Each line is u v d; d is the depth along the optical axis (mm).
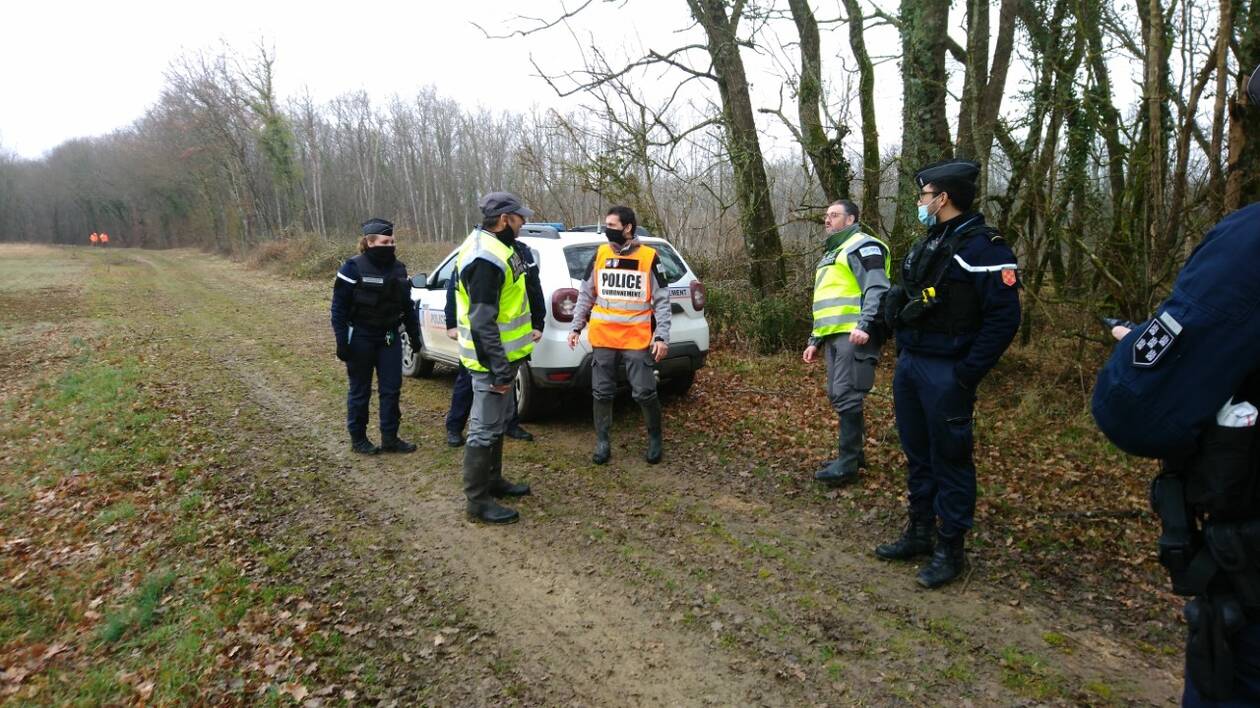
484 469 4234
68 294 18375
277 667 2924
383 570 3715
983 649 2885
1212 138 4879
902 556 3627
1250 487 1430
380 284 5332
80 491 4953
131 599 3562
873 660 2855
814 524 4105
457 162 46219
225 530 4207
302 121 42688
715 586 3471
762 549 3820
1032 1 6750
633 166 9977
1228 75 5246
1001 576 3418
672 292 6012
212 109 37500
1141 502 4102
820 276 4551
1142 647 2848
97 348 10219
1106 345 6555
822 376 7379
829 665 2840
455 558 3834
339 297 5309
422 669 2914
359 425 5504
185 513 4461
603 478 4895
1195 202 5266
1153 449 1498
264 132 36469
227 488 4848
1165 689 2607
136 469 5273
